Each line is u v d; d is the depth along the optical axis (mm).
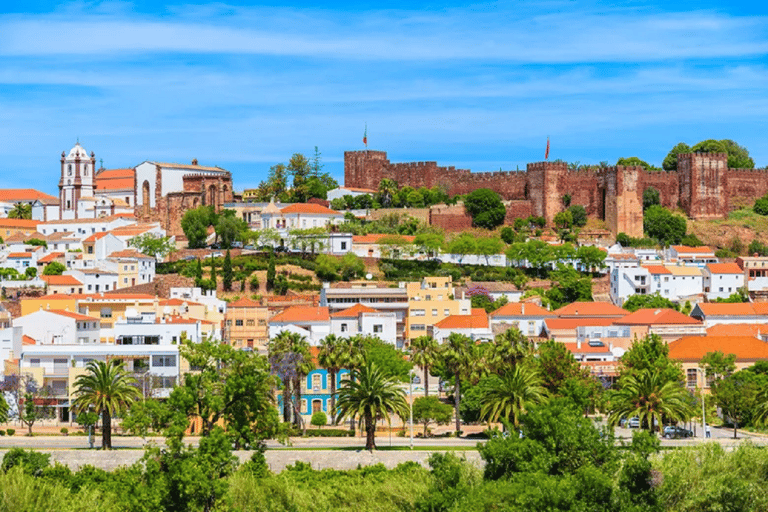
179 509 156125
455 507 146125
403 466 169625
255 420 182375
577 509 142125
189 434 196375
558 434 156625
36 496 152250
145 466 166750
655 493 147500
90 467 166000
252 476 159375
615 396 199250
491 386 196875
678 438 193125
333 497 157750
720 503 147750
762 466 153625
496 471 158125
